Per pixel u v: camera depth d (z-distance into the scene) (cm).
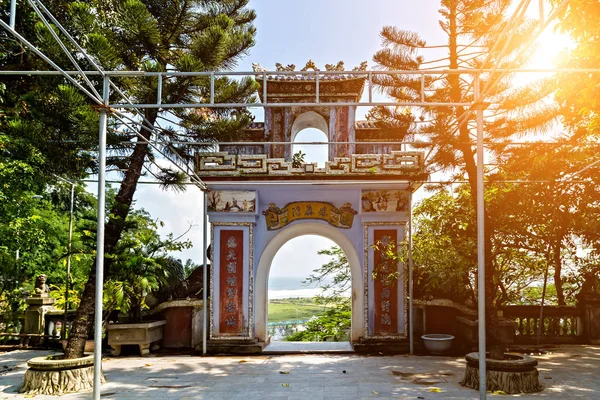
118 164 954
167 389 696
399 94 852
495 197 882
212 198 1052
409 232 1004
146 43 876
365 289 1036
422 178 943
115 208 849
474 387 682
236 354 1006
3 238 1052
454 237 980
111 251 848
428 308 1048
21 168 953
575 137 859
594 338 1062
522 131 802
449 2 799
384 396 644
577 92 694
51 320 1094
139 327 975
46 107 859
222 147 1177
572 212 876
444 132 814
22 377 777
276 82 1153
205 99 992
